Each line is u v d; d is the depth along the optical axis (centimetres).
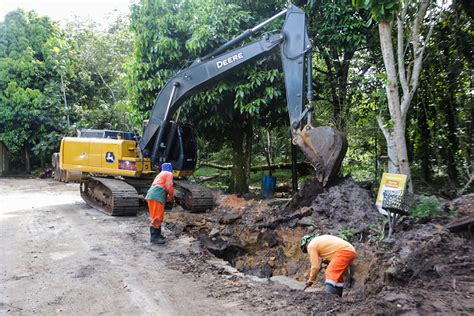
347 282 636
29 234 834
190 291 543
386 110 1027
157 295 527
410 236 611
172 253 721
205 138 1485
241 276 616
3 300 505
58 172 1620
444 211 696
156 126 1080
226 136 1452
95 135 1256
